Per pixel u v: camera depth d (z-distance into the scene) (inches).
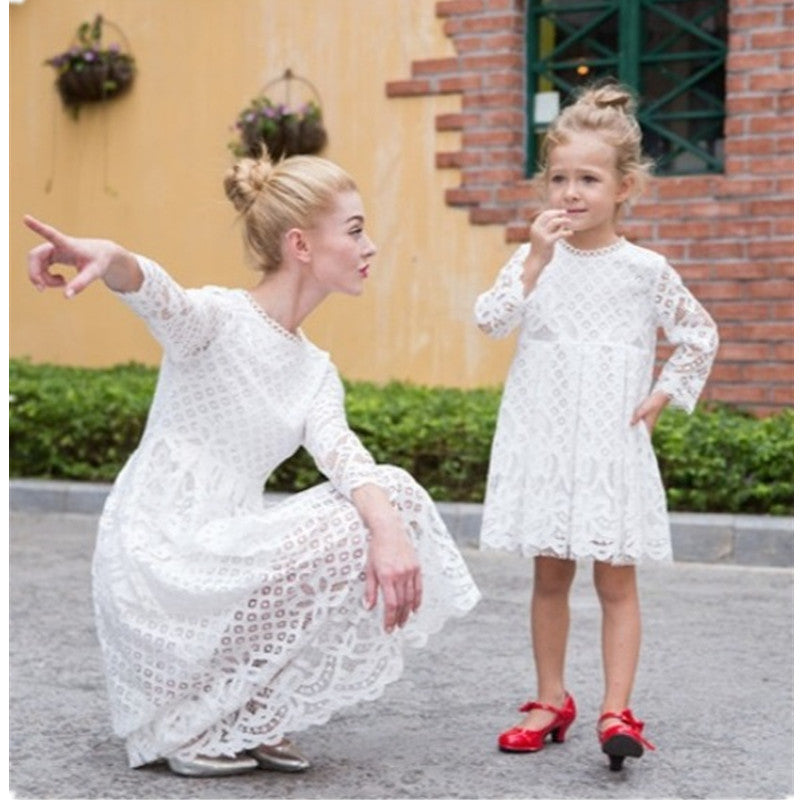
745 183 338.0
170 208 404.5
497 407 317.7
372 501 132.9
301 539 133.0
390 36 376.2
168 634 134.2
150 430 142.6
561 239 155.7
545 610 153.9
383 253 378.6
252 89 393.7
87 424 340.2
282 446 143.3
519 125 366.3
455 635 208.7
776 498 283.3
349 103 380.8
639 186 155.2
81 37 408.8
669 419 299.7
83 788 134.0
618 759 141.8
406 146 375.2
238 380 139.8
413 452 307.1
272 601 132.8
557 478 151.3
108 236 410.9
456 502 303.9
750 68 336.5
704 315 156.5
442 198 371.9
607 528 148.6
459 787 136.5
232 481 140.8
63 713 163.2
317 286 144.4
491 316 151.1
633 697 174.6
